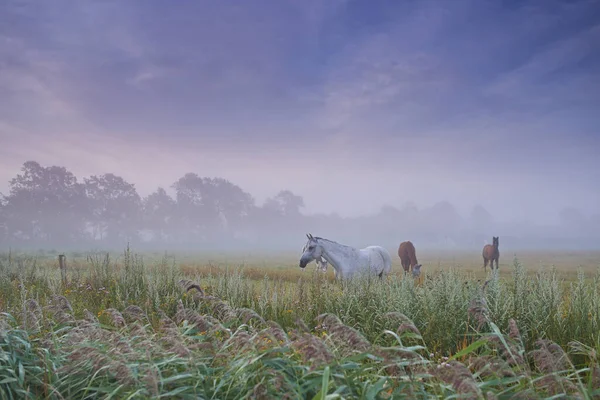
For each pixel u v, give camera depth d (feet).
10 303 26.66
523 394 10.16
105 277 33.68
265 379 11.41
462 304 20.43
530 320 19.49
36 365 13.62
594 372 11.32
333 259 43.98
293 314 23.98
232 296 27.35
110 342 13.79
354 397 10.32
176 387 11.90
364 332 20.66
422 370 11.64
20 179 366.22
